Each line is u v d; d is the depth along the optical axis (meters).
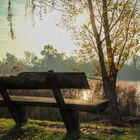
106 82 14.61
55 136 6.95
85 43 14.95
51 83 6.52
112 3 14.24
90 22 14.84
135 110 17.27
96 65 15.03
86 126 9.34
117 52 14.55
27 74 6.73
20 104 7.47
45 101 7.16
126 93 17.66
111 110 14.31
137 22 14.56
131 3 14.48
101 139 6.89
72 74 6.25
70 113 6.98
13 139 6.96
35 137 6.95
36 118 16.03
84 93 18.38
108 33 14.48
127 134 8.15
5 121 8.79
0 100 7.85
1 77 7.04
